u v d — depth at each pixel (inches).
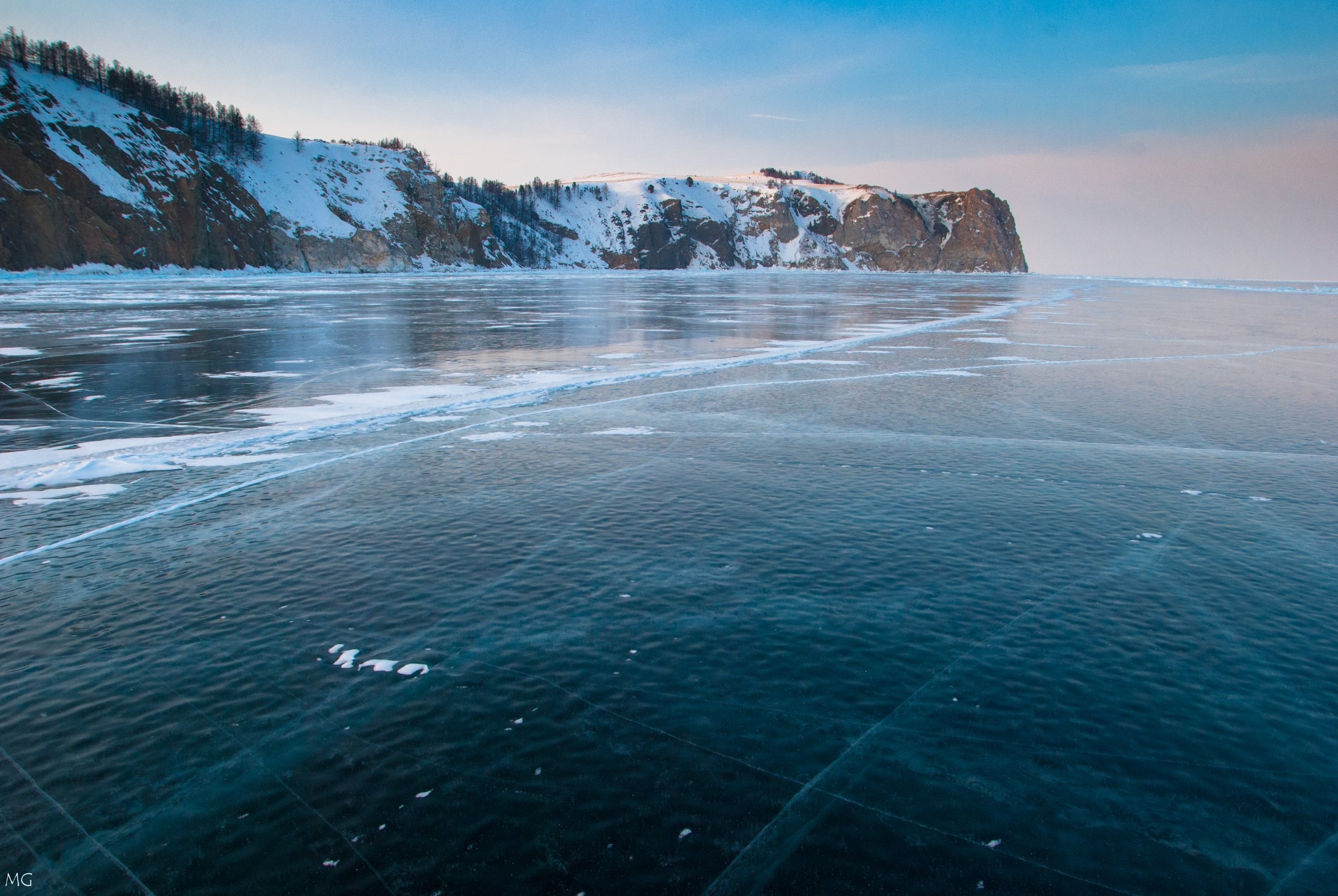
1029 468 450.0
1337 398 691.4
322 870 150.7
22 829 161.6
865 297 2425.0
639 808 168.9
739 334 1209.4
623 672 225.6
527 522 351.6
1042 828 164.2
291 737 193.5
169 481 413.7
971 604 272.5
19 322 1244.5
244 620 256.1
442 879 148.7
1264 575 300.0
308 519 354.9
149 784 175.8
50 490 397.7
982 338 1179.9
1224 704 211.9
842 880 149.0
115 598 272.4
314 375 765.9
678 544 325.7
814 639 246.4
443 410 602.2
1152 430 555.2
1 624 252.5
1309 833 163.5
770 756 187.2
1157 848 158.6
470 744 190.9
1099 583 291.7
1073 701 212.2
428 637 245.0
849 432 538.9
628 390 699.4
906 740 193.8
